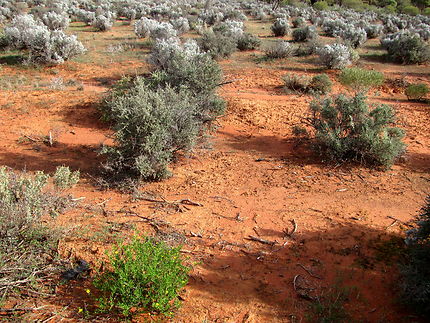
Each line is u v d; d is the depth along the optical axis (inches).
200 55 508.4
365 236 234.7
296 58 789.2
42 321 166.4
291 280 198.7
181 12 1299.2
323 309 177.0
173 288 171.2
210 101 435.5
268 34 1087.0
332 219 253.3
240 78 650.8
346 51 713.0
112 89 471.5
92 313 172.4
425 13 1843.0
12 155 345.7
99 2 1596.9
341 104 364.2
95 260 205.3
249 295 188.2
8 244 195.5
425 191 293.7
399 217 257.3
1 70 644.7
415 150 376.2
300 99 543.2
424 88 557.6
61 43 711.1
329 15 1430.9
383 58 815.1
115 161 306.3
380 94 599.5
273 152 368.5
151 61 627.2
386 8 2060.8
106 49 824.3
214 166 335.9
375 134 343.3
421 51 771.4
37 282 188.4
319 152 359.9
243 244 226.7
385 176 319.3
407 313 178.5
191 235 233.1
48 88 550.0
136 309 169.8
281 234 237.1
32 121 423.8
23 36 741.9
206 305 180.5
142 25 959.0
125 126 301.7
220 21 1227.2
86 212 254.7
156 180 307.0
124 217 250.4
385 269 206.4
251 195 284.7
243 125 437.1
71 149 366.3
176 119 327.0
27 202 210.8
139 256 176.9
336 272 204.4
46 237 214.5
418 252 186.2
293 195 285.6
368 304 183.5
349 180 311.0
